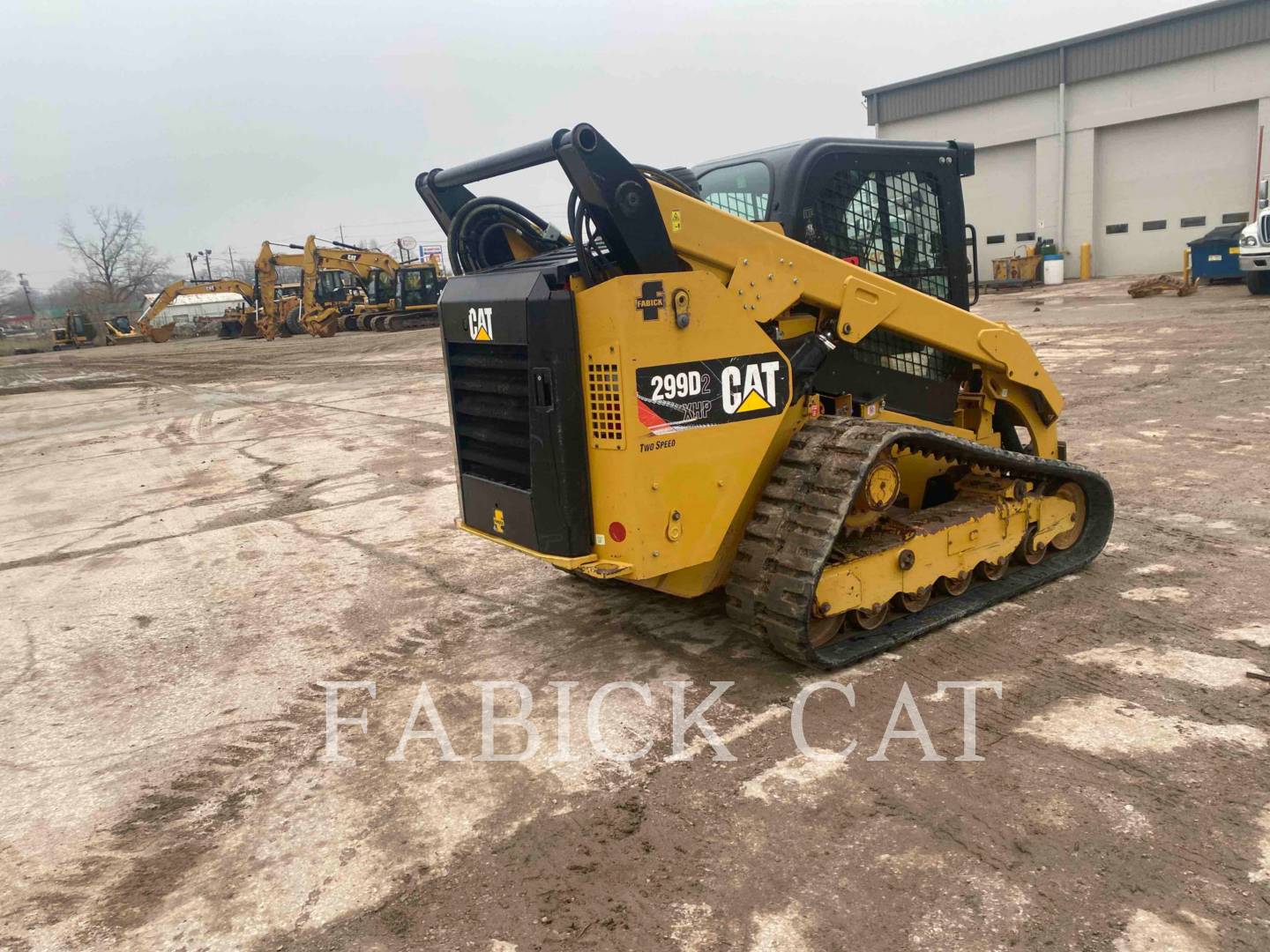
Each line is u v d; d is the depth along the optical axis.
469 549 5.93
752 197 4.18
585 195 3.14
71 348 48.28
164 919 2.51
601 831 2.76
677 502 3.45
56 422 15.03
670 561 3.47
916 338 4.21
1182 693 3.31
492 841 2.75
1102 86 25.77
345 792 3.11
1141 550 4.84
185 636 4.73
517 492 3.66
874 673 3.66
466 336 3.83
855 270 3.90
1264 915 2.21
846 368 4.17
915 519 4.11
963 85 28.94
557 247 4.18
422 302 35.25
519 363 3.54
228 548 6.37
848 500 3.43
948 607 4.15
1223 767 2.83
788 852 2.58
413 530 6.50
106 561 6.29
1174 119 24.88
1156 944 2.14
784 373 3.74
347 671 4.14
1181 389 9.16
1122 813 2.64
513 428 3.72
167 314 61.88
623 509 3.38
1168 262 25.78
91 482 9.38
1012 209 28.95
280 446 10.65
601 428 3.38
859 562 3.74
